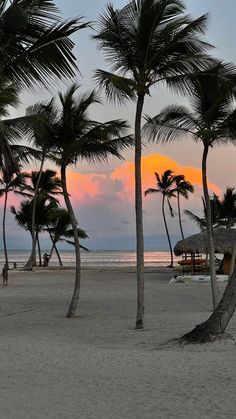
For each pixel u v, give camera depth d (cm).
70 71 742
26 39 723
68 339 1230
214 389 694
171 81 1441
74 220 1731
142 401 641
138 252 1441
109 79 1291
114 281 3306
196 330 1102
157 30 1365
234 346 1021
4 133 792
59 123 1619
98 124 1616
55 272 4347
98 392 687
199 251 3500
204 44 1371
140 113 1450
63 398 657
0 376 789
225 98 1523
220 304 1097
